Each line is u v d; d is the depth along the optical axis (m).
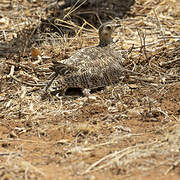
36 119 11.86
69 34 17.47
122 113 11.88
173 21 18.44
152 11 19.39
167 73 14.12
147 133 10.73
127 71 13.91
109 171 9.06
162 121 11.37
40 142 10.66
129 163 9.27
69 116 11.91
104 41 14.10
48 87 12.97
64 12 18.86
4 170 9.23
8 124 11.73
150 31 17.61
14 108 12.55
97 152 9.90
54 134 10.95
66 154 9.88
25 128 11.44
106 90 13.06
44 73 14.41
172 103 12.36
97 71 12.80
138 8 19.78
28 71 14.60
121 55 14.44
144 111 11.88
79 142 10.51
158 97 12.69
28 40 16.67
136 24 18.27
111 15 19.08
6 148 10.40
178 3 20.20
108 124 11.29
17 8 19.69
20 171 9.20
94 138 10.65
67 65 12.42
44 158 9.81
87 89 12.74
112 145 10.20
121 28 17.91
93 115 11.85
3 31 17.48
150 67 14.30
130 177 8.77
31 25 17.95
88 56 13.02
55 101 12.73
